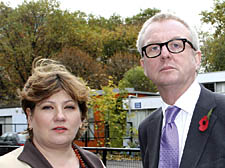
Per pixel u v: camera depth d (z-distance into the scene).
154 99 14.95
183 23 2.56
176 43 2.46
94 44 35.59
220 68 27.45
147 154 2.80
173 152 2.40
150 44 2.51
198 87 2.54
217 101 2.35
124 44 42.44
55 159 2.35
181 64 2.44
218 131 2.23
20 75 30.22
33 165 2.20
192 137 2.33
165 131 2.51
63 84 2.34
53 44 31.84
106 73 35.88
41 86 2.29
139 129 2.99
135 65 35.69
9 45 29.77
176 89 2.49
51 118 2.29
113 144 11.02
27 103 2.37
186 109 2.44
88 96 2.50
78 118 2.40
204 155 2.23
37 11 30.48
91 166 2.54
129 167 4.86
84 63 31.22
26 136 2.50
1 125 19.16
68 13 33.03
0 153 6.21
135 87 31.73
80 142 12.95
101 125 11.62
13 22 29.42
